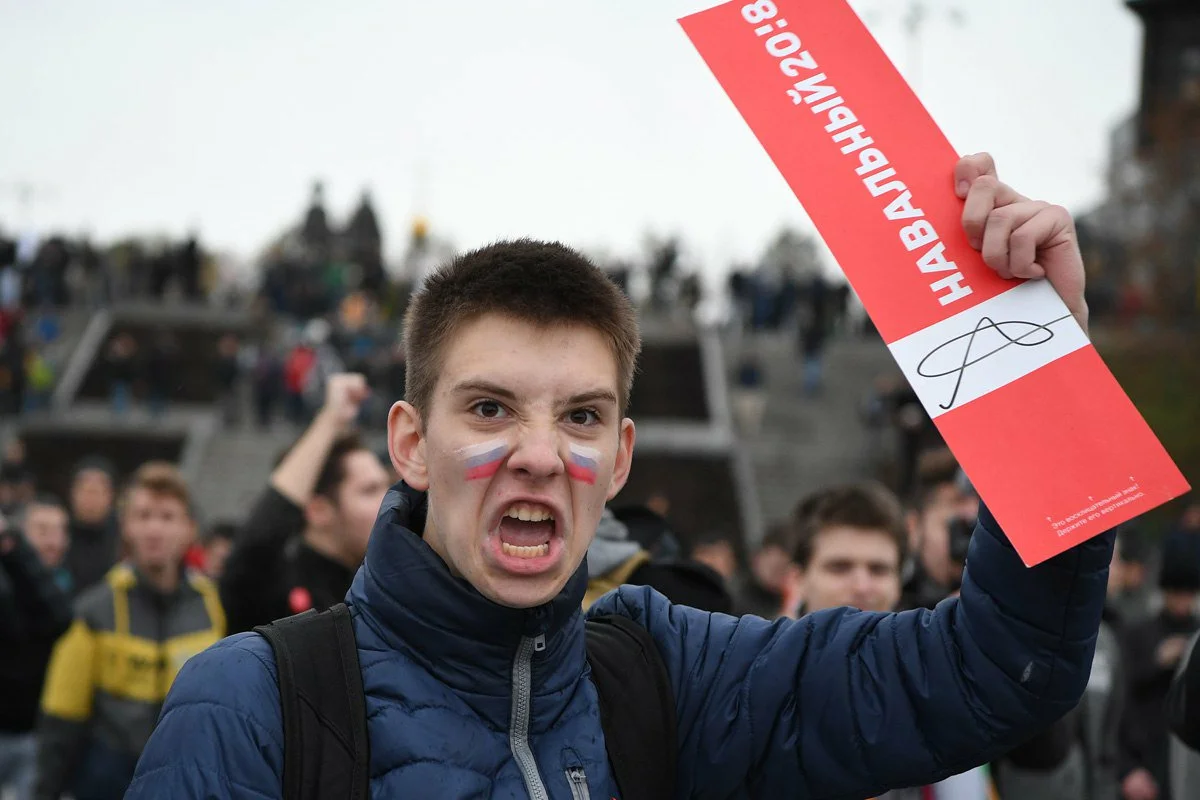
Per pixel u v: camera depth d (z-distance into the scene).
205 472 28.69
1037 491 2.24
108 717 5.52
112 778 5.48
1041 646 2.27
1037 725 2.32
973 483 2.25
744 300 40.56
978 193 2.32
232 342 31.86
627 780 2.27
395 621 2.20
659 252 42.59
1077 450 2.26
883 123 2.41
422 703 2.16
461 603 2.17
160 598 5.67
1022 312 2.32
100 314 39.41
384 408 28.56
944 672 2.32
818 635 2.45
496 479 2.18
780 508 27.72
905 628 2.41
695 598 3.69
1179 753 3.87
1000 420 2.28
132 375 34.78
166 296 45.19
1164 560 7.08
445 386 2.24
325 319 39.84
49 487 28.92
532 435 2.18
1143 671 6.80
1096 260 37.16
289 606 4.62
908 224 2.36
